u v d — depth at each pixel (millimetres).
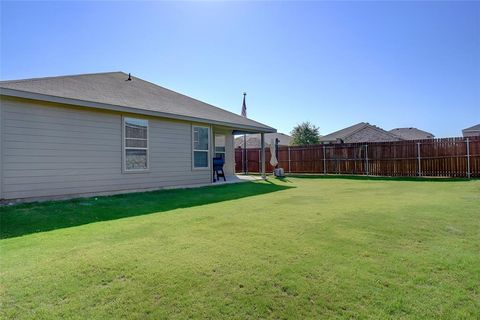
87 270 2834
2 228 4500
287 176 16078
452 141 13578
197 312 2176
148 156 9258
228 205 6523
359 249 3416
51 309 2199
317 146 17500
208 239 3836
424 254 3250
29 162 6680
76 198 7309
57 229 4453
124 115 8586
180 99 12664
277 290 2473
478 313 2137
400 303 2271
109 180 8219
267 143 26766
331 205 6363
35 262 3041
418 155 14430
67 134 7336
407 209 5707
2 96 6230
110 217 5348
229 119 12297
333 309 2209
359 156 16109
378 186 10609
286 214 5406
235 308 2227
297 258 3139
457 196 7527
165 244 3631
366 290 2463
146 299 2338
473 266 2914
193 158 10820
